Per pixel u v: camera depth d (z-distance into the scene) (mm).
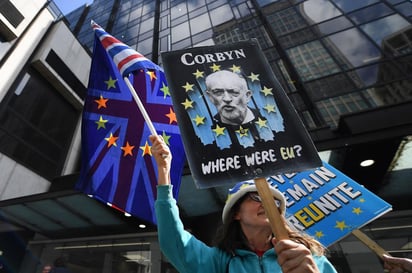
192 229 7465
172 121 3199
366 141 4871
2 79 10328
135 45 17469
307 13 12141
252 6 14898
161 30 17703
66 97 13250
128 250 8156
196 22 16172
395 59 7895
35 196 7418
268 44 11758
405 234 5598
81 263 8359
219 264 1479
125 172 2744
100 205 7293
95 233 8945
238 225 1626
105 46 2869
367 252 5453
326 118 7340
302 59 9922
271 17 13250
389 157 5184
